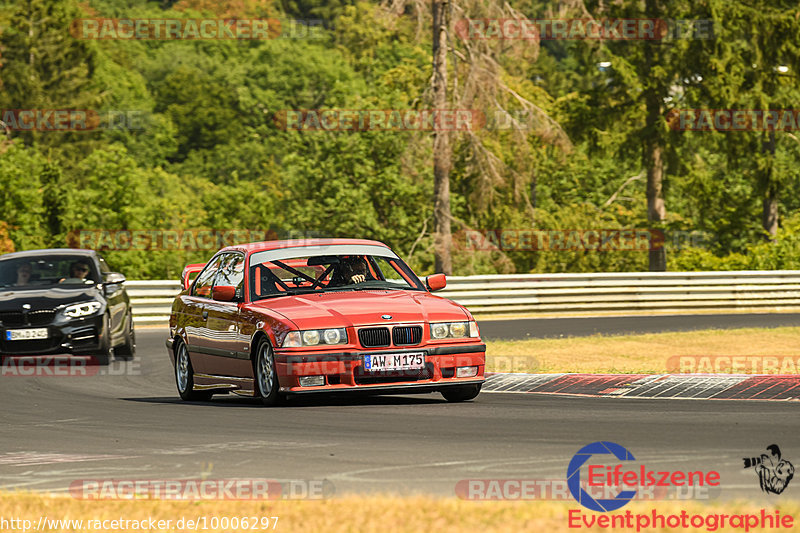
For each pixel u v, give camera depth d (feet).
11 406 125.08
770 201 523.70
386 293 119.34
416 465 77.56
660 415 101.35
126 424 106.11
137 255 499.92
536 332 235.81
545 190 637.71
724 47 489.67
